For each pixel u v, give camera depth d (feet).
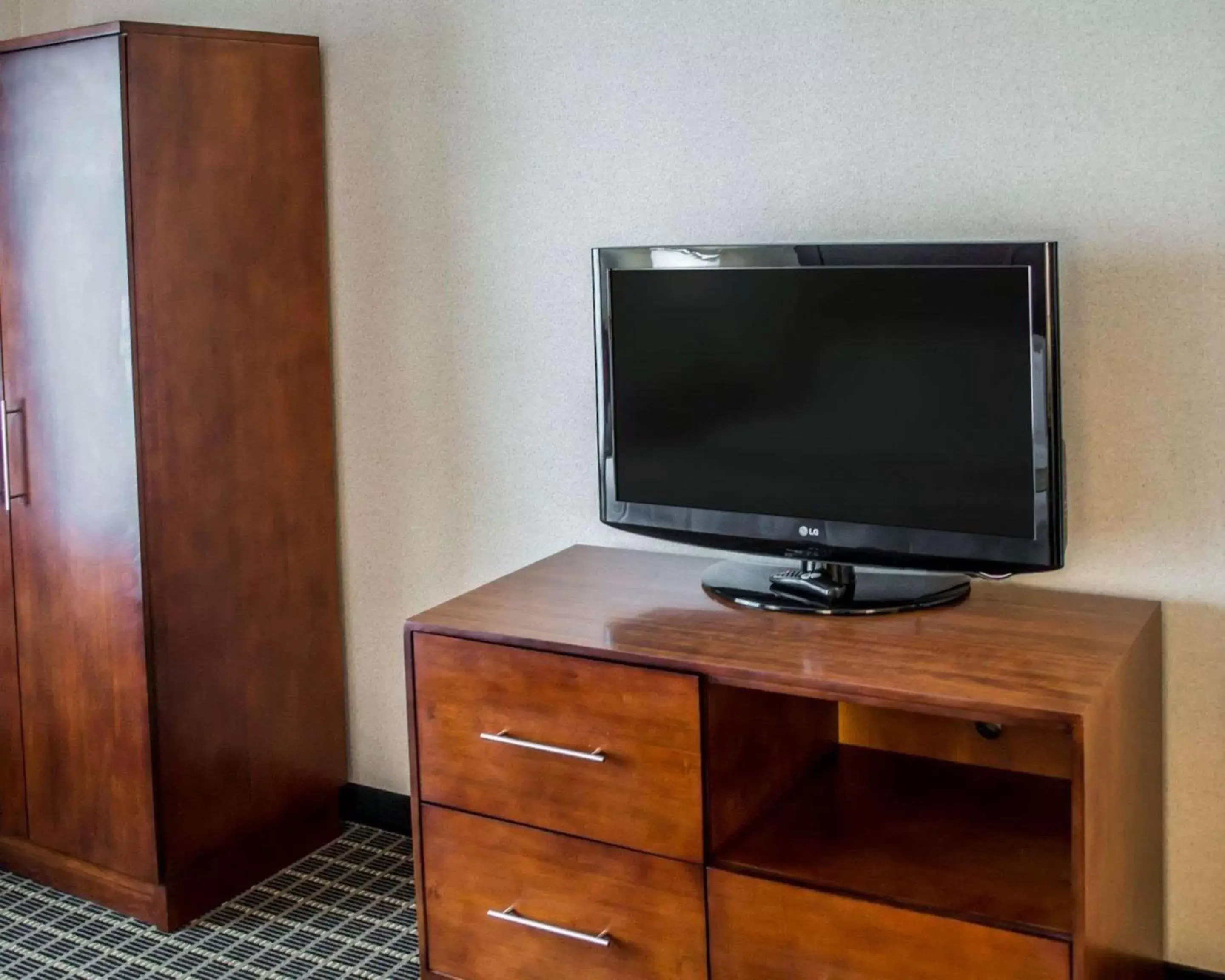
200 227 9.00
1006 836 7.20
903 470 7.45
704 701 6.89
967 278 7.05
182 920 9.26
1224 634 7.45
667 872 7.17
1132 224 7.33
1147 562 7.60
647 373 8.20
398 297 9.78
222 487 9.32
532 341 9.32
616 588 8.25
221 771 9.48
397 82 9.52
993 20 7.50
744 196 8.40
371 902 9.48
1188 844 7.71
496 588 8.30
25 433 9.22
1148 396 7.45
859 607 7.53
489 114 9.21
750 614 7.64
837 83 7.98
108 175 8.58
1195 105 7.08
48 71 8.73
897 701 6.40
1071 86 7.36
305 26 9.82
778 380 7.74
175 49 8.75
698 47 8.39
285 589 9.86
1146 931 7.44
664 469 8.27
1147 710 7.28
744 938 6.98
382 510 10.12
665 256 7.97
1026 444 7.05
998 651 6.85
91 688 9.20
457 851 7.87
